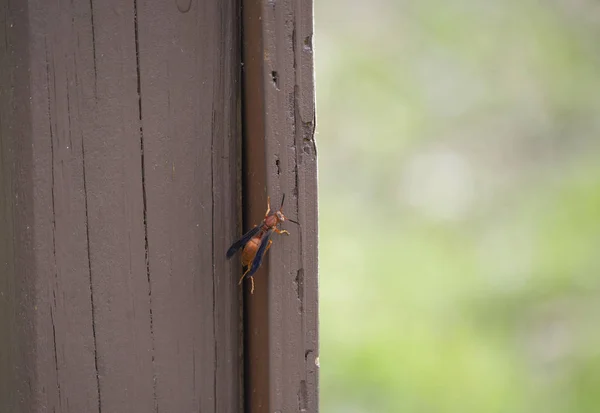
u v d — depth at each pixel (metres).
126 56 0.73
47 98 0.72
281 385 0.74
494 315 1.69
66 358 0.73
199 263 0.74
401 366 1.48
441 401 1.42
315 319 0.75
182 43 0.73
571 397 1.47
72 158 0.72
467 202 2.12
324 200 2.09
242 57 0.74
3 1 0.72
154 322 0.74
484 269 1.84
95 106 0.72
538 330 1.65
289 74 0.73
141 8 0.73
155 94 0.73
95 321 0.73
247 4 0.74
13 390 0.73
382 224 2.02
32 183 0.72
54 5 0.72
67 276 0.73
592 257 1.83
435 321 1.64
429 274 1.81
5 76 0.72
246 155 0.75
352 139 2.24
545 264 1.82
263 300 0.74
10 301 0.73
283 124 0.74
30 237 0.72
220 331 0.75
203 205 0.74
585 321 1.66
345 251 1.87
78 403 0.73
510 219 2.03
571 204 2.03
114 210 0.73
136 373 0.74
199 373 0.75
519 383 1.50
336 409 1.39
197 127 0.74
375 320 1.61
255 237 0.74
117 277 0.73
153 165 0.73
